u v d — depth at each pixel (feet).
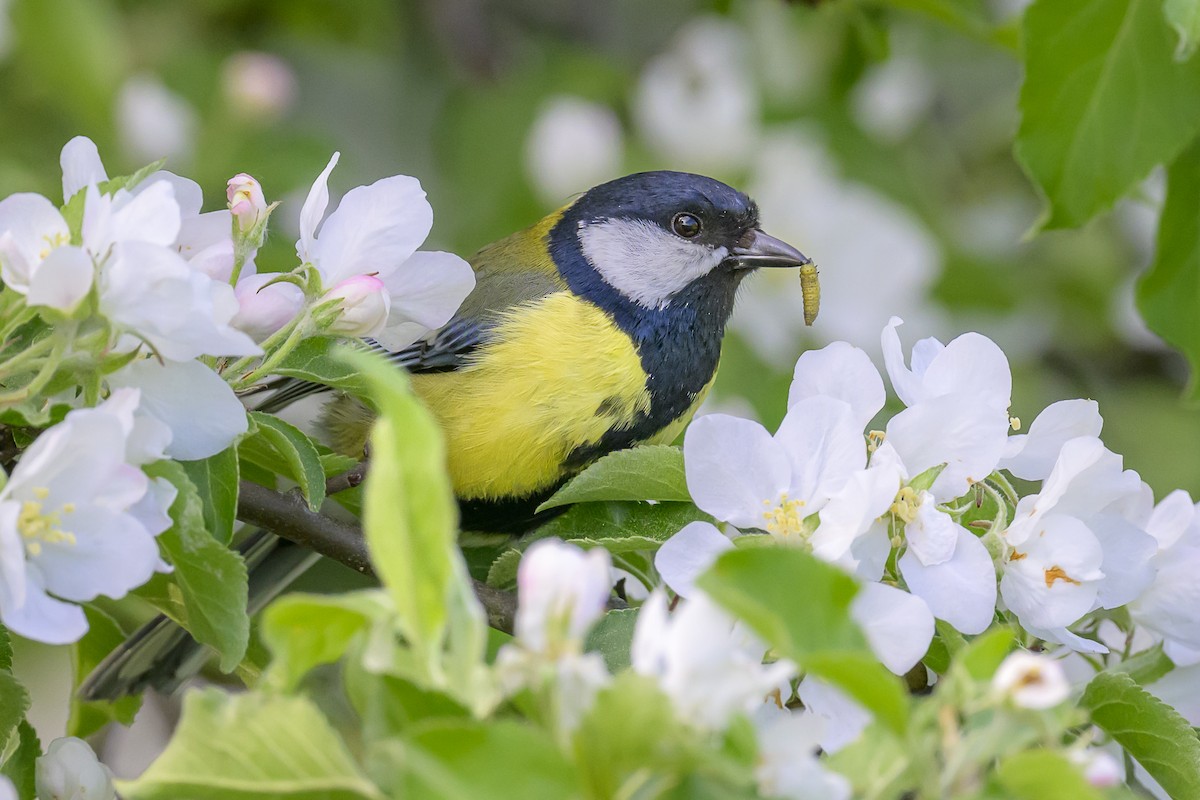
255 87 5.93
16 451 5.48
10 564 5.41
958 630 5.49
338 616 4.83
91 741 5.76
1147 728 5.47
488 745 4.28
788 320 5.90
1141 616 5.52
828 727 5.44
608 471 5.52
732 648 4.92
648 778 4.37
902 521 5.49
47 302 5.43
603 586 4.48
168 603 5.54
